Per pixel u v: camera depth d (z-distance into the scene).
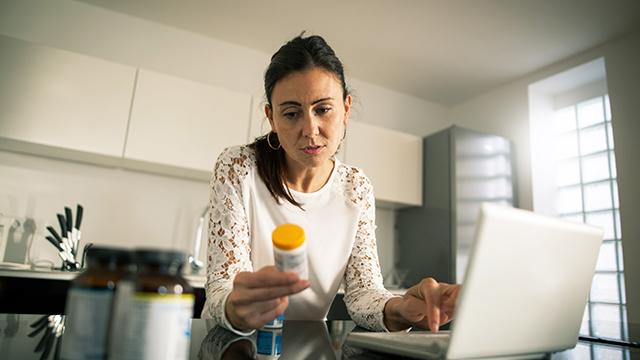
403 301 0.81
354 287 1.02
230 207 0.92
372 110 3.38
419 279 2.99
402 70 3.16
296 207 1.02
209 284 0.83
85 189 2.36
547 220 0.51
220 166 0.97
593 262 0.60
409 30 2.63
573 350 0.70
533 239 0.49
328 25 2.62
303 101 0.81
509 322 0.49
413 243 3.11
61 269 2.03
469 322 0.45
